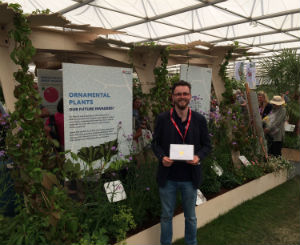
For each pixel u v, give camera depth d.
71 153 2.43
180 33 10.67
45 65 5.90
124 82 2.92
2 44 2.19
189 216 2.43
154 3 7.82
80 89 2.52
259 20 8.84
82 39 2.82
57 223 2.16
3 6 1.84
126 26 9.55
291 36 10.96
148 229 2.64
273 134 5.09
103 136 2.77
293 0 7.35
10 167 2.51
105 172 2.77
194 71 3.83
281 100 4.99
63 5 7.42
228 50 4.40
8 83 2.24
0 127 2.61
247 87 4.80
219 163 4.15
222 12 8.45
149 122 3.59
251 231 3.18
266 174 4.49
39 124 2.23
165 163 2.21
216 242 2.92
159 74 3.54
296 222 3.42
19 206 2.32
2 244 2.02
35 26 2.40
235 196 3.83
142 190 2.82
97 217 2.41
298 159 5.59
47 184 2.18
